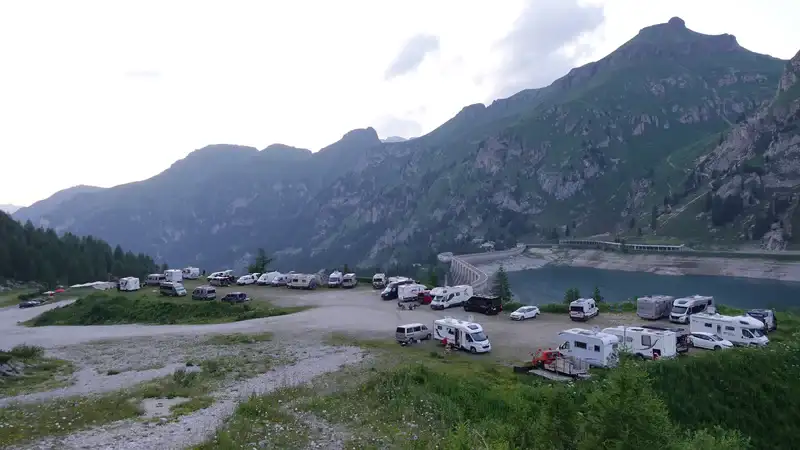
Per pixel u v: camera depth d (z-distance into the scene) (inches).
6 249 5629.9
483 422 1111.0
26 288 5270.7
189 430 1011.9
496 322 2425.0
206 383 1486.2
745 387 1509.6
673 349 1640.0
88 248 7263.8
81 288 4707.2
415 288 3068.4
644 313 2363.4
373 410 1186.0
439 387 1358.3
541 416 874.8
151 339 2343.8
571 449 748.0
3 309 3786.9
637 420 640.4
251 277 4335.6
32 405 1224.2
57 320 3078.2
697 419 1417.3
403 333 2047.2
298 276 3964.1
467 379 1449.3
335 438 987.9
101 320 3014.3
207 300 3307.1
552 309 2659.9
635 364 718.5
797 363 1611.7
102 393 1391.5
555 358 1566.2
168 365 1807.3
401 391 1306.6
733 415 1441.9
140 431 1001.5
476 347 1850.4
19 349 1974.7
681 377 1510.8
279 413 1135.0
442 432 1043.9
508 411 1176.2
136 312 3063.5
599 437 652.1
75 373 1722.4
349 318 2672.2
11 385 1519.4
